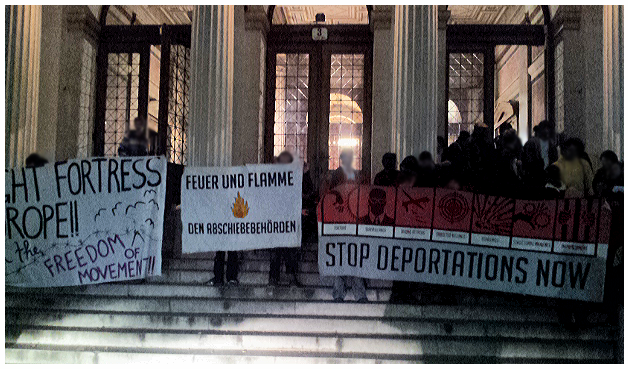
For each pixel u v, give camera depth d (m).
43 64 7.15
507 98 10.42
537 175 4.82
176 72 7.94
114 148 8.06
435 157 6.09
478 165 4.70
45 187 4.85
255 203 4.87
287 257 5.07
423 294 4.82
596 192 4.44
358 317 4.64
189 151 6.61
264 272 5.29
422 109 6.12
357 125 8.15
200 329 4.66
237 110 7.42
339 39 8.18
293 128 8.17
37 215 4.84
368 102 8.11
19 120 6.43
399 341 4.40
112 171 4.83
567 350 4.29
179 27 7.91
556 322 4.51
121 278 4.76
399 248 4.58
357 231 4.64
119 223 4.80
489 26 7.95
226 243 4.86
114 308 4.89
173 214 5.70
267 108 8.14
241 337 4.50
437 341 4.38
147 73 8.10
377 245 4.61
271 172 4.89
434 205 4.56
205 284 5.07
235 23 7.45
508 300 4.71
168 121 7.72
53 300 4.94
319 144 8.09
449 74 7.95
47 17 7.24
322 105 8.15
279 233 4.86
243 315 4.73
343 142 8.12
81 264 4.79
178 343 4.53
